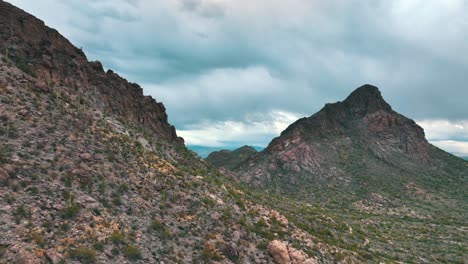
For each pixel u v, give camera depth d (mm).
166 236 37344
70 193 35406
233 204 58000
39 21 74500
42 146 40531
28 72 59688
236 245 41438
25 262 25625
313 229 74562
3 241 26688
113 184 41906
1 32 63719
